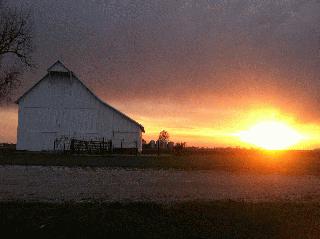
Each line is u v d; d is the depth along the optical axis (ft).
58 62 164.14
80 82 166.09
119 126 165.58
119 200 42.57
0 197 42.80
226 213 36.50
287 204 41.45
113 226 30.63
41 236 28.76
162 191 50.26
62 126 164.66
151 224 32.07
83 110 165.48
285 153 166.50
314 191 54.54
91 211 34.65
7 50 167.63
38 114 164.66
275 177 71.10
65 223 30.81
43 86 165.58
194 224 32.83
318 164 102.47
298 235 31.60
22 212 33.60
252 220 34.47
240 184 60.08
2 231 29.32
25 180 58.39
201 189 53.36
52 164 87.97
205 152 166.81
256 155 155.22
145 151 188.85
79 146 148.66
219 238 30.01
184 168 84.38
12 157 114.01
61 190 48.83
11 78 168.76
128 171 75.77
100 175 67.41
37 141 163.53
